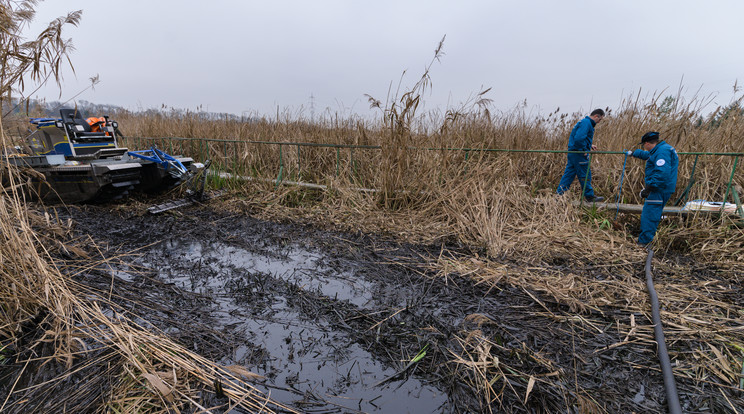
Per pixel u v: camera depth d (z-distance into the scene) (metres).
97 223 4.92
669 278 3.43
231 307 2.89
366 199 5.74
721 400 1.98
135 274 3.41
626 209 4.84
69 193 5.59
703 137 5.43
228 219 5.38
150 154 6.52
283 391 2.02
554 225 4.61
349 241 4.49
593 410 1.88
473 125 6.88
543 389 2.04
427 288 3.27
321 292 3.17
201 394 1.96
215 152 8.29
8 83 2.60
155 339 2.34
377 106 5.28
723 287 3.24
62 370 2.13
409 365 2.24
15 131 3.07
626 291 3.15
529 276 3.44
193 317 2.72
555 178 6.29
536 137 6.89
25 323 2.52
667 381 2.06
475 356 2.33
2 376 2.09
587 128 5.08
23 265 2.55
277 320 2.72
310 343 2.45
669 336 2.51
